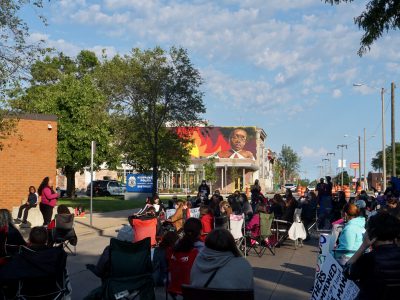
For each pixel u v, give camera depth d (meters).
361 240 7.06
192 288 4.64
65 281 6.10
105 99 32.00
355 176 71.19
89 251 14.61
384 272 4.39
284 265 12.72
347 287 6.01
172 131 31.78
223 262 4.78
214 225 13.49
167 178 69.81
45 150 28.95
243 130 86.50
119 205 34.69
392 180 20.00
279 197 17.58
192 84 30.66
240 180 81.00
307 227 19.22
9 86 14.92
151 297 6.55
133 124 30.92
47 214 17.92
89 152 41.50
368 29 11.70
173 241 7.97
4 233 7.62
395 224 4.53
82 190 73.62
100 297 6.45
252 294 4.57
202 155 85.25
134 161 43.41
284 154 153.88
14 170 27.89
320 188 22.92
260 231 14.38
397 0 11.39
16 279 5.71
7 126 16.45
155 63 30.55
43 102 40.94
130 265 6.56
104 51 60.62
